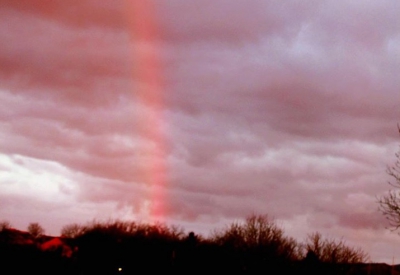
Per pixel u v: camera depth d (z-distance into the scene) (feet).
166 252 221.25
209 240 224.12
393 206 77.00
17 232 254.47
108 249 225.76
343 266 221.05
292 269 215.72
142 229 233.76
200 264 213.25
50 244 244.83
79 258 224.33
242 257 215.51
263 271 213.25
